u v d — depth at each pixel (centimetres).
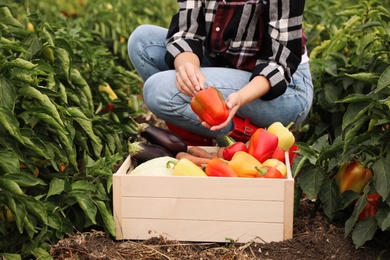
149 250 287
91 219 285
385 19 360
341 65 404
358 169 313
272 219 290
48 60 346
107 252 283
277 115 355
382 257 289
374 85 336
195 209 291
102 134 381
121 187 291
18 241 284
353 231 291
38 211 265
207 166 300
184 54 349
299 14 330
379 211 288
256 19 342
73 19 684
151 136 343
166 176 289
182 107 348
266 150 317
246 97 319
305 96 360
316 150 313
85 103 367
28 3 665
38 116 288
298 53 334
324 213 328
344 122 296
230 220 291
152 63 387
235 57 354
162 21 745
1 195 263
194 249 293
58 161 309
